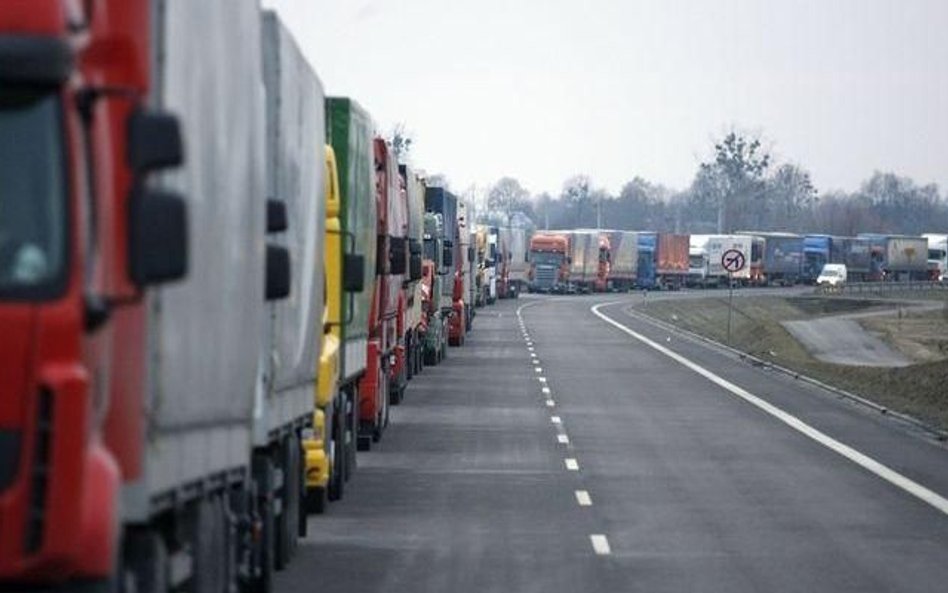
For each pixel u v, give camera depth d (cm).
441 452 6800
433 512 5097
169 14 2416
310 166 4284
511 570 4075
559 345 15450
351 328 5484
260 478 3656
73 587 2170
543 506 5266
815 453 7012
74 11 2175
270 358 3584
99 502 2169
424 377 11112
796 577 4028
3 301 2092
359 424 6775
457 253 14912
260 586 3634
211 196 2716
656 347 15412
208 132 2689
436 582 3891
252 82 3130
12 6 2108
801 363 13500
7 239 2109
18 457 2089
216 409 2873
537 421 8225
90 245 2167
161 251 2098
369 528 4756
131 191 2127
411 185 9225
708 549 4450
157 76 2377
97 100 2188
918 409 9200
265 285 3406
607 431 7788
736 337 19062
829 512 5225
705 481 5991
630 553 4362
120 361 2294
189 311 2584
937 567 4206
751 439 7550
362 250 5803
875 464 6644
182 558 2691
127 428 2322
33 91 2122
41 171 2117
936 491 5822
